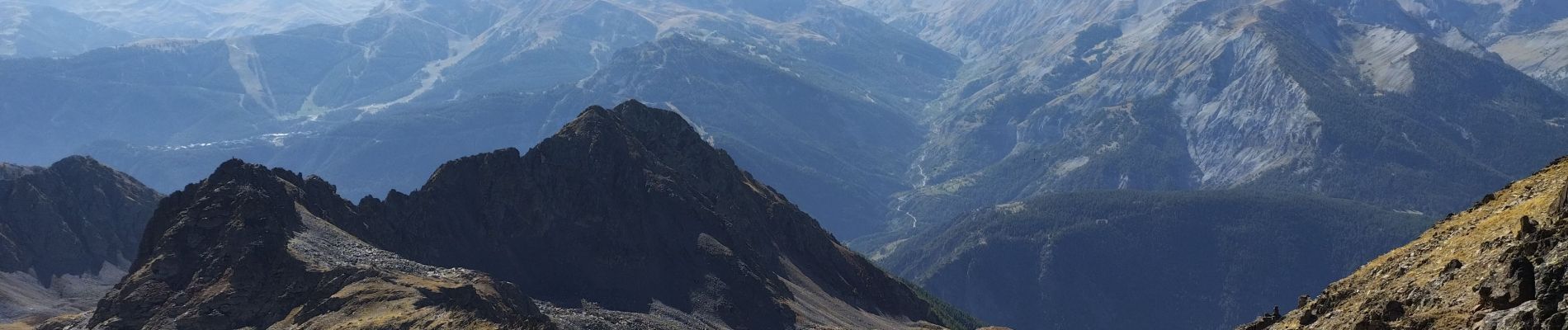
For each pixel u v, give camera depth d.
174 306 186.12
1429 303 74.31
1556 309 61.34
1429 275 78.56
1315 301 90.44
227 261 192.62
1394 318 76.25
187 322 181.25
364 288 175.62
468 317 158.38
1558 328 59.44
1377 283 84.69
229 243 194.75
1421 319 72.50
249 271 189.62
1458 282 73.62
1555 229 67.44
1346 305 85.25
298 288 185.00
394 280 179.62
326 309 174.38
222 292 185.12
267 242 195.38
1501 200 87.62
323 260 196.75
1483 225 81.62
